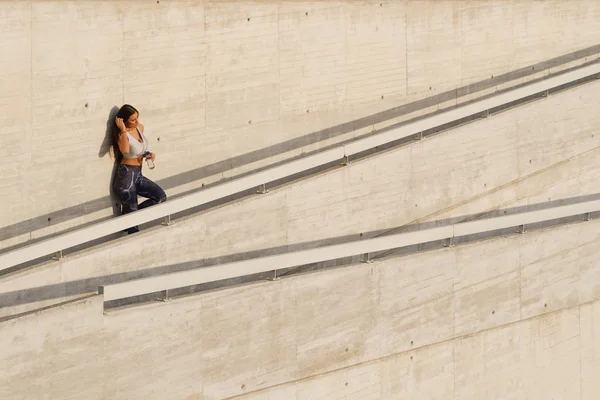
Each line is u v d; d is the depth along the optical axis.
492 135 24.83
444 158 23.86
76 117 18.81
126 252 18.55
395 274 22.17
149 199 19.70
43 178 18.53
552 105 25.97
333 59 22.55
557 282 25.48
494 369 24.55
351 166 22.05
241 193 21.41
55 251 17.30
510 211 25.59
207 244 19.80
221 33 20.67
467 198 24.55
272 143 21.81
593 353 26.67
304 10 21.91
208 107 20.69
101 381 17.59
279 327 20.33
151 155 19.41
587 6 27.38
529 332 25.14
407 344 22.66
